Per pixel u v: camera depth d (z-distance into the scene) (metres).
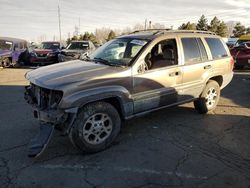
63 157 4.20
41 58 16.78
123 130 5.32
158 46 5.16
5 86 9.66
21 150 4.39
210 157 4.30
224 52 6.64
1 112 6.33
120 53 5.12
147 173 3.79
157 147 4.61
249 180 3.68
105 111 4.34
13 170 3.80
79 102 3.98
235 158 4.29
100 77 4.30
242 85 10.60
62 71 4.51
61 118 3.98
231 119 6.15
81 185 3.49
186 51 5.62
